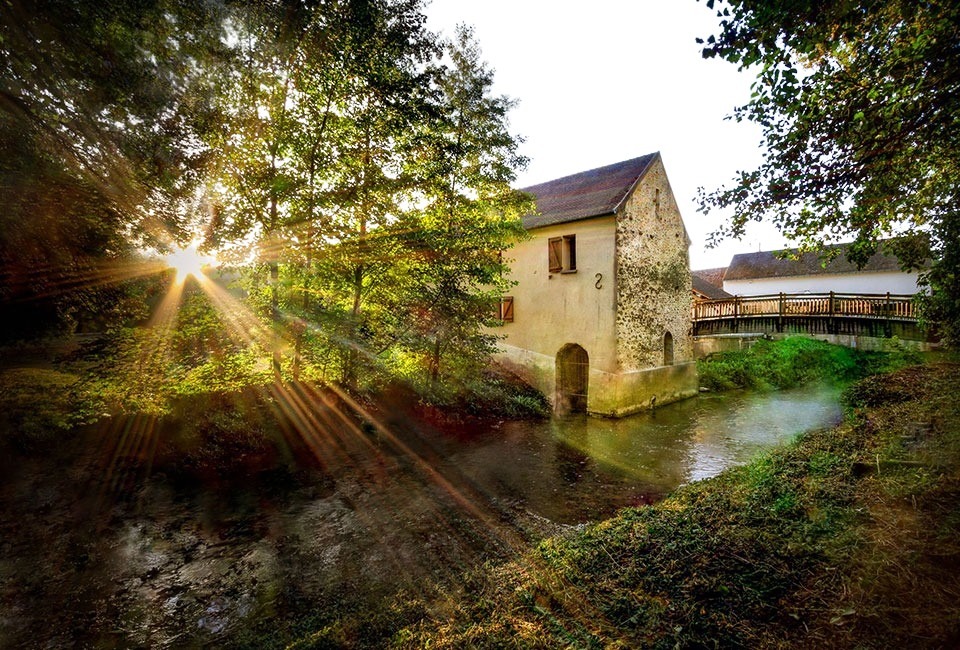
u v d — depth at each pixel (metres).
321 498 6.77
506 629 2.62
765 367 17.97
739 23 3.34
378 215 9.65
